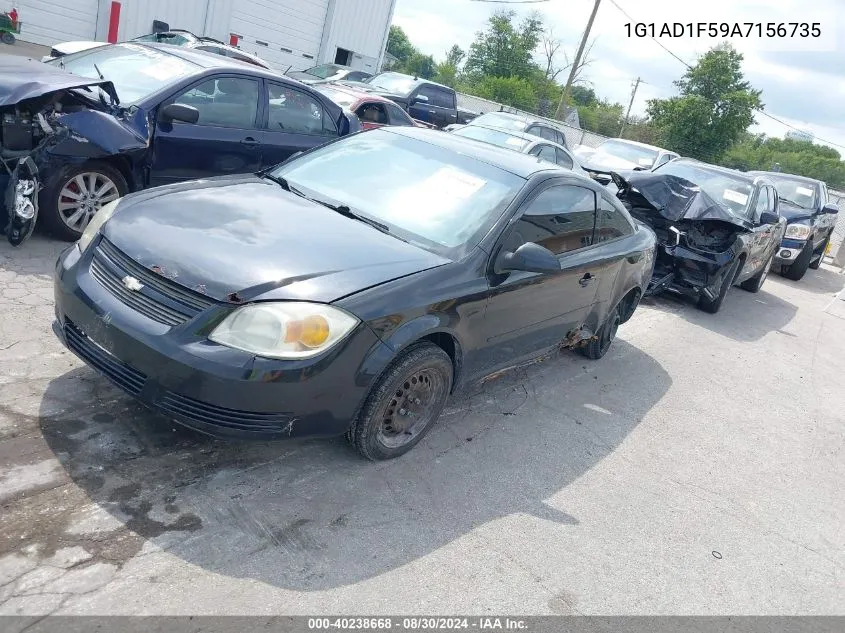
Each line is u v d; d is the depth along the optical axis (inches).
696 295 350.9
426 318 136.4
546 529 141.9
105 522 113.6
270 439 122.7
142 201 144.9
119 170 227.0
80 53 271.9
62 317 134.0
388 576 117.6
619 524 150.4
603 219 205.5
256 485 131.9
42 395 142.9
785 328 370.3
